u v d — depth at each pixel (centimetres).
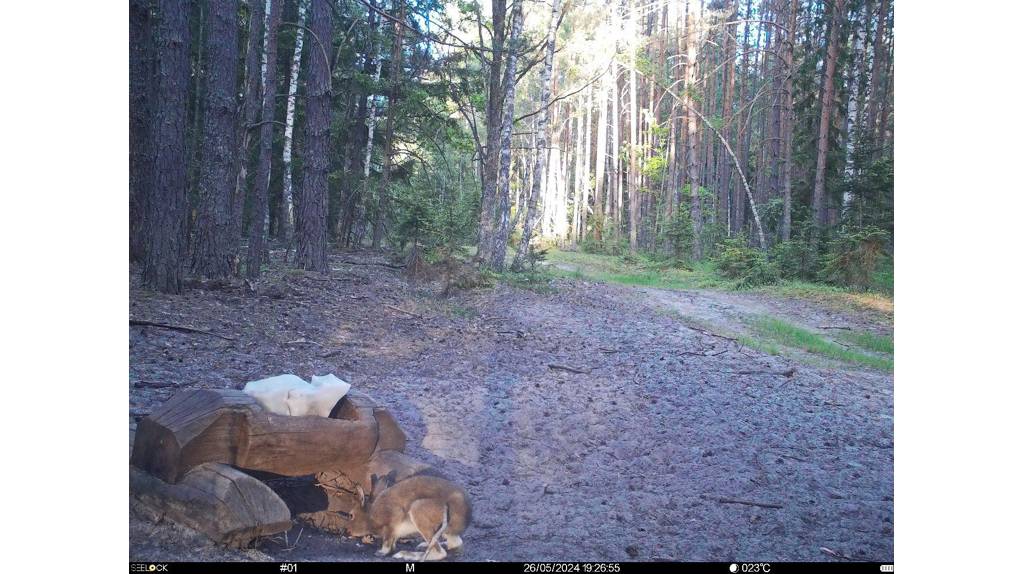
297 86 2289
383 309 1217
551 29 2019
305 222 1474
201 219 1163
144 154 1203
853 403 856
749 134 4150
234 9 1175
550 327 1253
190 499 336
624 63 2683
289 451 357
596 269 2817
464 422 653
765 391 880
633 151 3734
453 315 1280
